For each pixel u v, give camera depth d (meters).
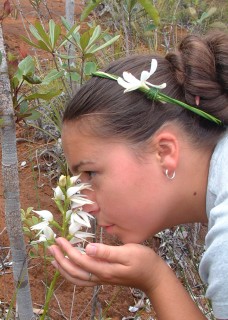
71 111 0.71
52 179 1.48
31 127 1.66
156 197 0.70
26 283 0.89
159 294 0.72
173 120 0.70
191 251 1.17
